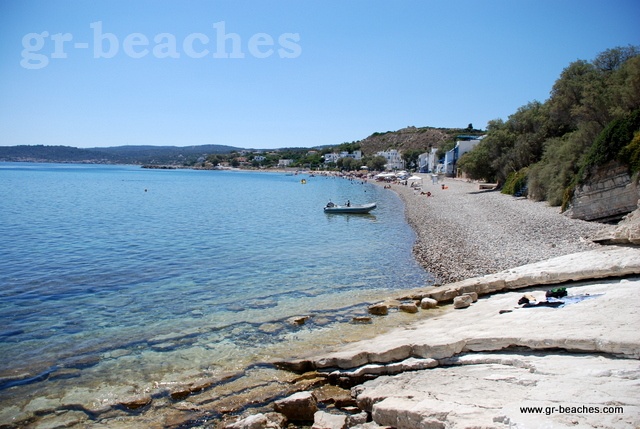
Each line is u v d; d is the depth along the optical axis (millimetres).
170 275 24984
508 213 43500
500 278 19875
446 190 84062
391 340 13945
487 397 9180
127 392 12281
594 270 17391
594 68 52281
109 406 11625
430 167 167250
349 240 36938
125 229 42188
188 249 32625
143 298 20859
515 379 9805
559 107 53750
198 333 16594
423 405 9078
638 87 35250
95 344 15625
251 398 11883
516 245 28609
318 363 13352
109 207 63156
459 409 8586
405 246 33812
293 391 12211
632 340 9883
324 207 61562
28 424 10891
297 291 22000
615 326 11305
